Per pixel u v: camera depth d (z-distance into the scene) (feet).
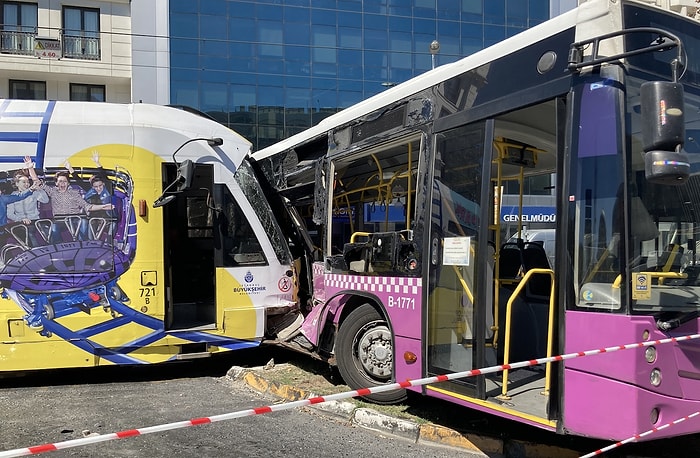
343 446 15.81
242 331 23.70
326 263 21.84
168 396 20.83
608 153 12.07
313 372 23.00
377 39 119.65
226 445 15.80
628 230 11.73
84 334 21.59
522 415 13.37
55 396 20.83
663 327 11.74
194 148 23.36
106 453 15.11
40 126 21.53
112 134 22.21
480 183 14.87
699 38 13.64
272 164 28.66
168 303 23.22
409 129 17.75
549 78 13.37
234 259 23.88
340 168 22.34
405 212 19.72
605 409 11.76
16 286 20.99
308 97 115.65
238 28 110.73
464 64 15.80
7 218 21.06
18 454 7.90
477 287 14.71
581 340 12.28
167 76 103.14
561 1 130.00
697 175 13.30
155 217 22.54
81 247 21.70
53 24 90.74
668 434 11.65
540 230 22.40
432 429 16.26
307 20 115.34
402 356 17.26
